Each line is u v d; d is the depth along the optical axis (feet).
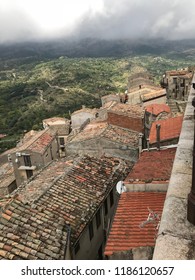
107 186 56.13
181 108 108.06
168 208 18.49
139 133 80.59
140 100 172.76
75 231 42.80
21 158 102.99
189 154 24.82
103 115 121.80
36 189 51.26
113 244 31.37
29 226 36.47
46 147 106.22
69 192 51.16
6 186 114.32
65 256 34.86
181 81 144.25
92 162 62.95
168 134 63.72
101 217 53.93
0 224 35.73
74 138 85.97
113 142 78.07
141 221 34.19
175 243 15.96
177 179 21.39
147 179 40.75
